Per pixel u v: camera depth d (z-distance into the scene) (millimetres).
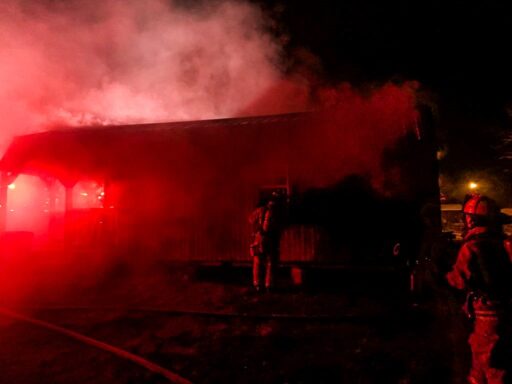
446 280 3607
